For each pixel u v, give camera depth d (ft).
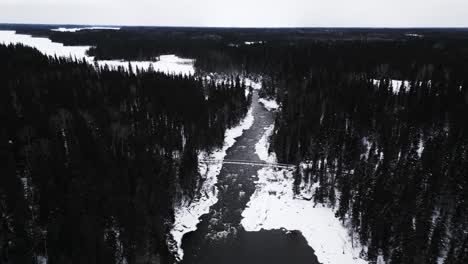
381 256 142.41
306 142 230.89
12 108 218.38
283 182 206.90
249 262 140.97
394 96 275.39
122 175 162.61
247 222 168.55
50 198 136.56
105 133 211.00
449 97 252.01
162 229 146.20
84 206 136.36
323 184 188.75
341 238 156.15
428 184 163.43
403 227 138.10
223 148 257.75
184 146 232.73
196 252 146.61
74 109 239.50
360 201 163.43
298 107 288.30
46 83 295.48
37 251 123.34
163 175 175.01
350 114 259.80
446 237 137.59
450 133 199.82
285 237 157.89
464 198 146.61
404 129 213.05
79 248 117.08
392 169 185.37
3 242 117.60
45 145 175.83
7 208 127.85
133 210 141.28
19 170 161.89
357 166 192.24
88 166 163.12
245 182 207.00
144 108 272.72
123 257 129.70
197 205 181.37
